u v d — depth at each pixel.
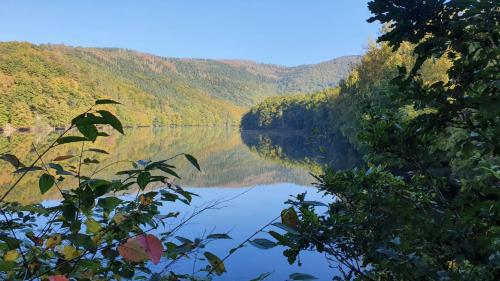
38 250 1.12
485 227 1.33
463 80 1.34
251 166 38.38
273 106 137.38
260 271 6.71
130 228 1.16
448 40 1.28
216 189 17.72
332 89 84.88
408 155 1.65
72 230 1.00
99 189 1.01
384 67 34.72
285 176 28.64
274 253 7.75
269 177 28.23
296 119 118.00
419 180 1.78
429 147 1.71
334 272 6.47
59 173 0.98
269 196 16.38
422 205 1.54
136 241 0.90
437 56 1.35
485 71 1.26
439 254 1.53
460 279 1.35
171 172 0.98
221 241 8.09
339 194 1.94
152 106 161.00
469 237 1.36
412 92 1.46
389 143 1.65
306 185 21.61
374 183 1.85
